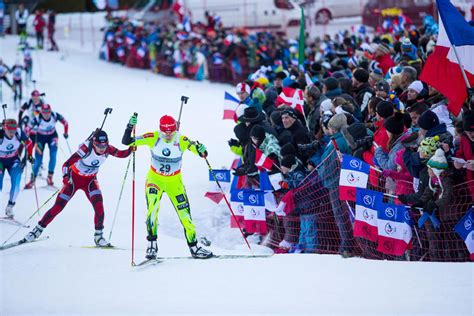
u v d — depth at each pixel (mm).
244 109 29562
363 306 17531
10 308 18719
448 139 21484
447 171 20781
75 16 114188
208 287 19734
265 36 74062
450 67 24703
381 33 67500
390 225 21859
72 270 22172
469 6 57281
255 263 22000
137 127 52250
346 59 46031
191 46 79875
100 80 77875
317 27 84625
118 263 22875
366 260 21562
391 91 27953
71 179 25125
